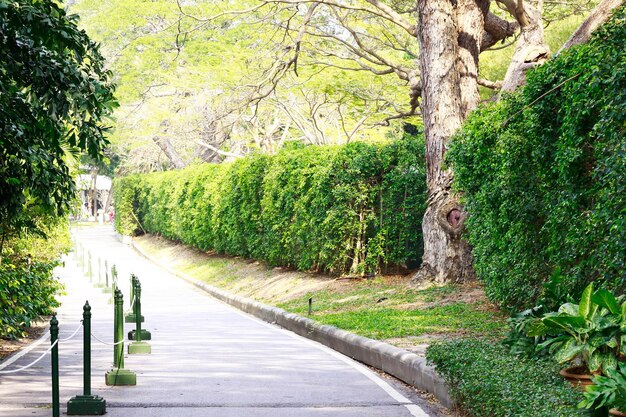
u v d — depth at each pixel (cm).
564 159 1199
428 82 2208
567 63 1260
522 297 1491
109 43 4431
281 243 2992
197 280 3538
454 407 989
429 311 1827
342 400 1066
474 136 1627
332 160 2533
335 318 1834
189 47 3859
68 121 1138
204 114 4394
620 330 894
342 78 3288
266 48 3403
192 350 1591
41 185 1215
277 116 4466
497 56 2891
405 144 2406
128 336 1734
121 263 4841
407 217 2403
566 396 816
